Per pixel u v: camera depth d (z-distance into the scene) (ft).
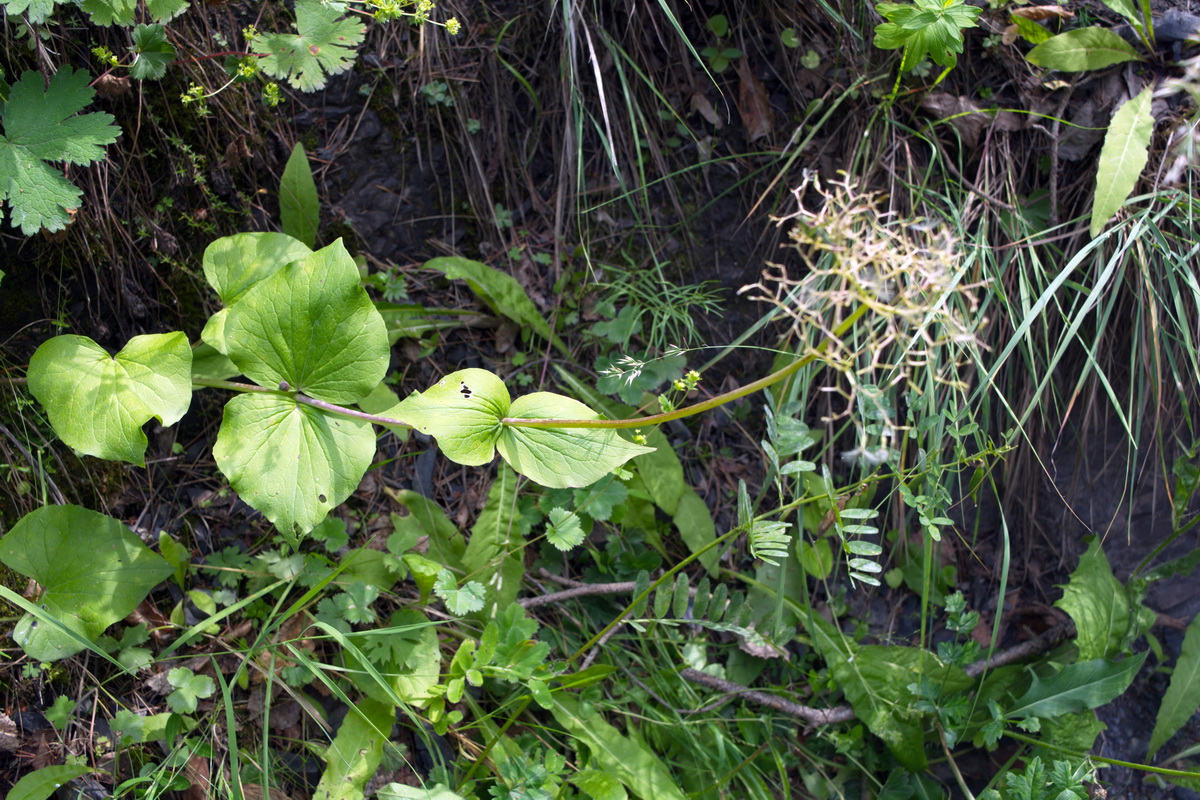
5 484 6.97
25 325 7.29
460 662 6.71
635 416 8.89
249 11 8.08
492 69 9.09
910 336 8.38
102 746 6.84
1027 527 9.51
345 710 7.48
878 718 8.34
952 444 8.84
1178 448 9.20
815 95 9.34
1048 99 9.00
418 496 8.27
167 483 7.75
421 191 9.00
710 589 8.93
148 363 6.34
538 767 6.81
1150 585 9.41
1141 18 8.77
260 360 6.30
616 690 8.11
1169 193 8.42
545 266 9.32
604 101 8.17
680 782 8.05
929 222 8.71
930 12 7.41
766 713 8.61
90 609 6.53
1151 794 8.98
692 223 9.54
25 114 6.15
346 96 8.66
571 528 7.36
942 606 9.35
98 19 6.37
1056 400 9.01
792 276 9.53
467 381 6.58
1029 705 8.26
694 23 9.25
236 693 7.27
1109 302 8.49
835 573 9.29
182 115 7.72
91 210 7.31
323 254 6.35
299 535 6.29
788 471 6.75
